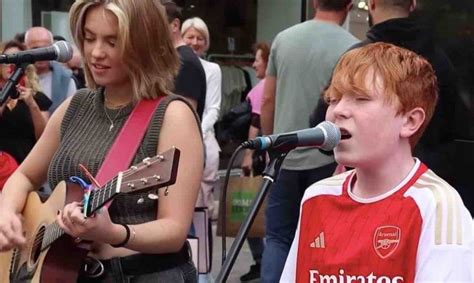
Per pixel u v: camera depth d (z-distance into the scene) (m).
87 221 2.55
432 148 3.94
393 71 2.21
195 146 2.89
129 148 2.89
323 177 4.61
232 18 9.87
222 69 9.93
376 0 4.03
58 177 3.05
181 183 2.83
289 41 4.87
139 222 2.84
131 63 2.90
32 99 5.38
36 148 3.28
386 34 3.98
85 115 3.12
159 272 2.85
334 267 2.25
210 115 6.58
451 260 2.09
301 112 4.83
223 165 8.26
